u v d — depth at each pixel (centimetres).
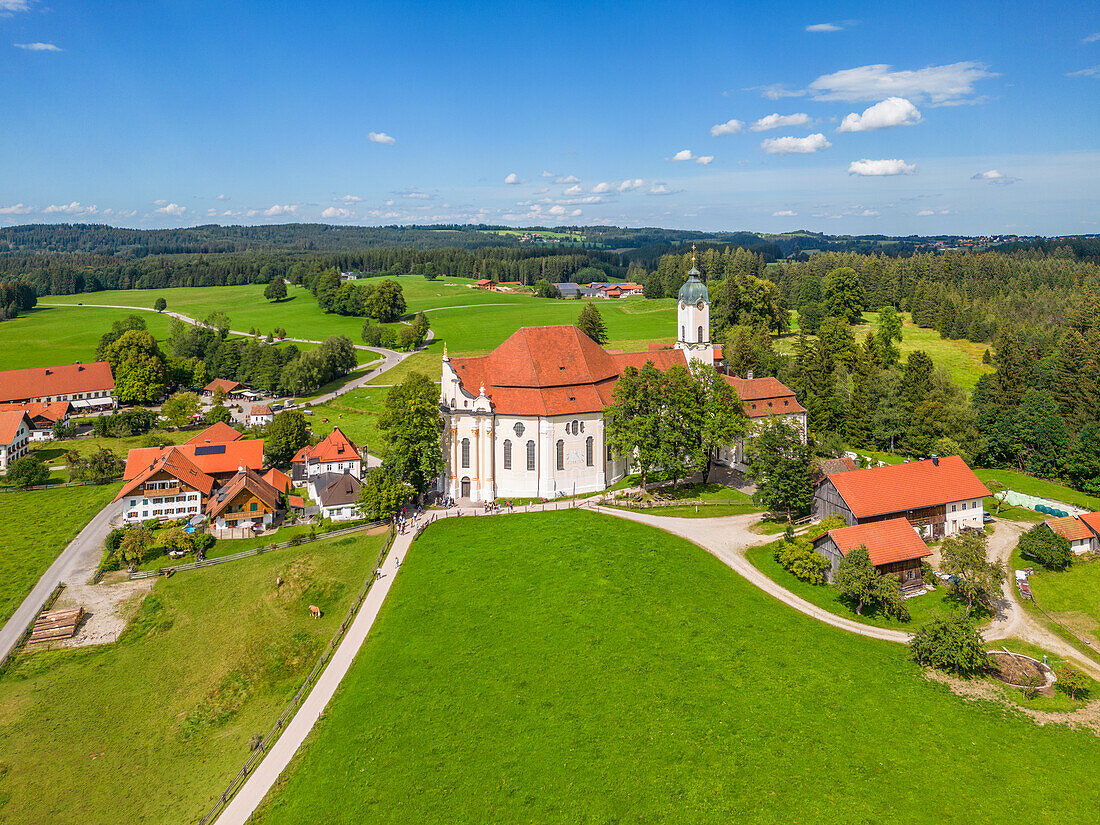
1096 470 10175
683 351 11906
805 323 19900
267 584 8038
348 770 5022
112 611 7781
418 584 7538
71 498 11431
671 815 4362
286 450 12938
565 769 4781
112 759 5581
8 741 5812
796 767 4691
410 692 5762
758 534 8550
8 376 17450
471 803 4591
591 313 19925
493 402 10119
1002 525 9006
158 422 16200
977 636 5747
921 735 5025
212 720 5978
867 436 13050
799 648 6088
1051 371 13762
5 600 8056
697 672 5700
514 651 6116
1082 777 4638
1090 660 6144
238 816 4759
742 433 9856
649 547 7925
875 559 7119
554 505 9700
